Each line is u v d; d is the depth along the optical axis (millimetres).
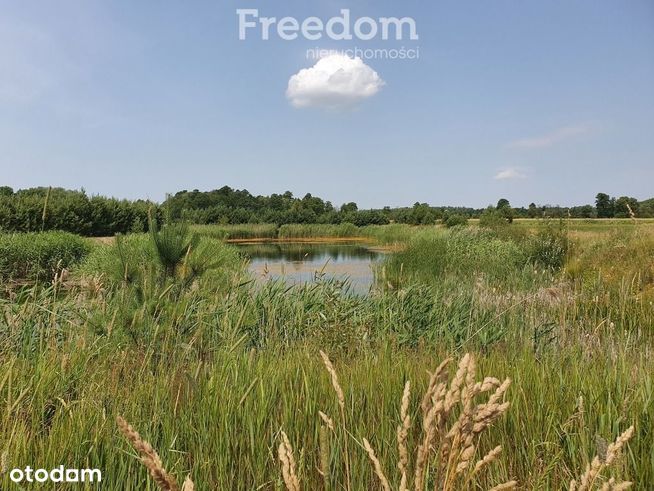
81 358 3438
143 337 3861
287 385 3316
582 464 2229
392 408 2994
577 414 2357
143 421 2648
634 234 15203
